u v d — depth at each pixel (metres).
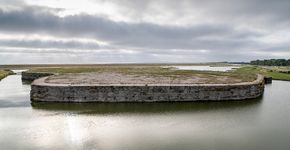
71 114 18.52
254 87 25.58
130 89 22.81
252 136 13.95
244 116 18.11
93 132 14.59
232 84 24.64
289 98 25.84
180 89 23.17
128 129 15.09
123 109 20.06
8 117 17.67
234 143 12.94
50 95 23.00
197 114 18.58
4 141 13.23
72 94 22.72
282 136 13.96
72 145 12.68
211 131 14.75
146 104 21.94
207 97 23.52
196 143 12.93
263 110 20.00
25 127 15.48
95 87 22.69
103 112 19.11
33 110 19.72
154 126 15.67
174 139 13.48
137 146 12.55
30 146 12.57
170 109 20.11
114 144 12.80
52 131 14.77
